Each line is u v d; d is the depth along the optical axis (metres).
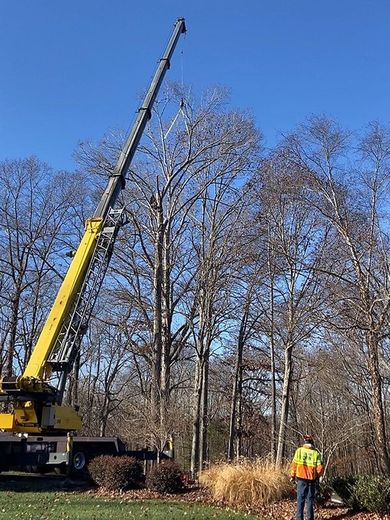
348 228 15.62
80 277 17.14
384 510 11.66
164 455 18.72
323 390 30.83
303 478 10.84
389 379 21.20
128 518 10.65
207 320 26.11
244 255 24.42
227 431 35.06
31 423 15.88
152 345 25.72
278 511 12.20
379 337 14.93
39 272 32.38
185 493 14.16
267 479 13.24
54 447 16.22
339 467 29.69
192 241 27.34
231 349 31.50
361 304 15.22
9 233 31.89
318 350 25.08
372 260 15.24
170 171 26.44
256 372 34.09
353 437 27.22
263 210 21.52
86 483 15.69
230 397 33.75
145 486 14.88
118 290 26.09
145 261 26.05
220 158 26.45
